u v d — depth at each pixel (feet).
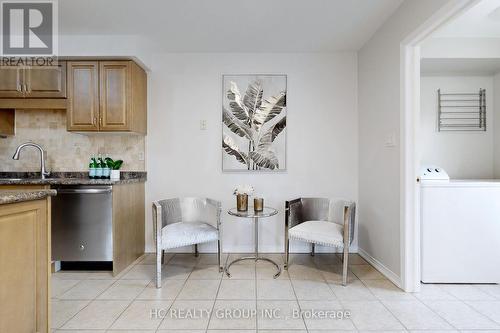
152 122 10.86
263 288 7.75
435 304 6.88
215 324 6.01
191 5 7.68
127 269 9.23
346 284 8.00
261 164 10.87
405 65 7.48
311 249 10.80
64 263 9.79
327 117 10.92
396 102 7.91
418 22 6.79
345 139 10.89
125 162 10.81
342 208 9.12
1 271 4.13
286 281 8.23
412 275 7.54
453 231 7.96
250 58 10.89
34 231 4.76
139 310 6.59
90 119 9.55
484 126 10.40
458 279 7.98
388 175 8.43
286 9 7.90
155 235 8.04
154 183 10.89
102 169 10.13
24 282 4.56
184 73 10.91
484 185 7.91
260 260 10.03
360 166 10.62
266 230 10.94
